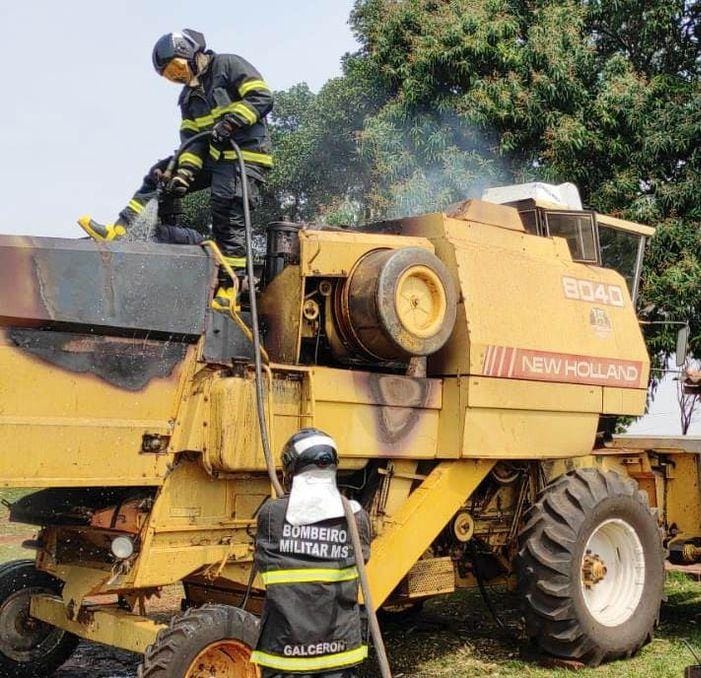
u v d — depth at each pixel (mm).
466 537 6898
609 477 7242
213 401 5281
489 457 6527
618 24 15500
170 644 4781
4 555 11016
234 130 5863
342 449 5863
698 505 8156
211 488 5430
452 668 6754
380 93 15805
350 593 3895
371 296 5824
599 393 7422
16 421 4723
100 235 5676
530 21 15039
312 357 6137
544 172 13766
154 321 5191
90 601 5984
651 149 13789
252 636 4988
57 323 4883
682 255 13195
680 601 9195
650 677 6480
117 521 5270
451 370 6473
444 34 14203
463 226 6707
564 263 7422
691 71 15672
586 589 7008
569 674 6562
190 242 6285
